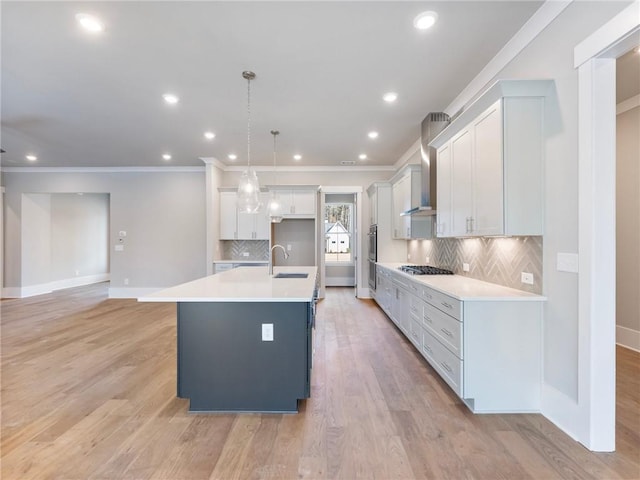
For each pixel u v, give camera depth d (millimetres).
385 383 2787
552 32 2121
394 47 2553
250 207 3375
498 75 2723
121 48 2545
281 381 2336
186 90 3270
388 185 5902
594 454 1842
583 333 1896
